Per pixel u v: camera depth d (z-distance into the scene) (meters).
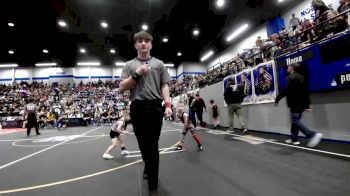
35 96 29.19
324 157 4.07
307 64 6.14
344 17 6.02
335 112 5.46
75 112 22.27
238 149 5.38
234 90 8.57
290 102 5.12
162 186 2.99
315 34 6.95
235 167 3.79
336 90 5.43
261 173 3.37
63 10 15.31
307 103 5.02
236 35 21.14
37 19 16.45
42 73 34.97
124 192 2.83
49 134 12.62
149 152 2.63
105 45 23.56
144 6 15.32
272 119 7.77
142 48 2.71
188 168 3.87
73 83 34.75
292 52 6.84
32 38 20.34
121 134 5.48
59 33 19.50
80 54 27.16
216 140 7.11
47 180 3.55
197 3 15.01
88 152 6.07
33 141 9.41
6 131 16.64
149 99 2.58
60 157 5.54
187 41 22.73
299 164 3.73
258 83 8.53
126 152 5.52
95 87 33.56
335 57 5.38
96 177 3.59
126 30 19.41
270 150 5.01
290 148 5.05
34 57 27.47
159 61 2.81
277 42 8.98
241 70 10.80
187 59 31.19
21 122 20.89
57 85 34.16
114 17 16.81
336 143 5.24
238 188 2.79
